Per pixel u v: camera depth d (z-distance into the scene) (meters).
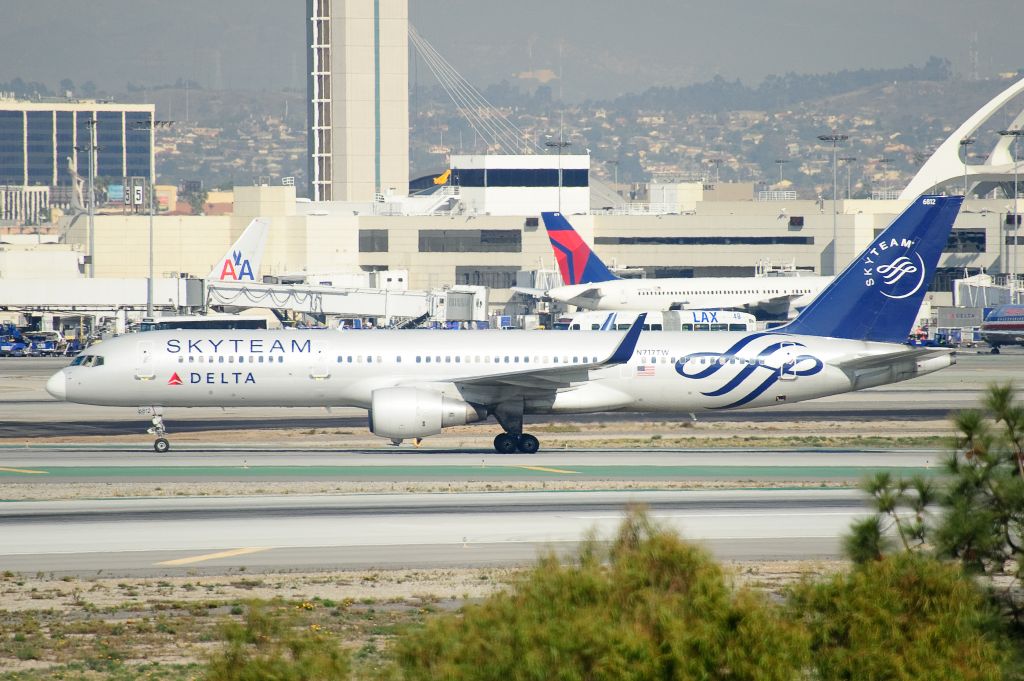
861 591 84.81
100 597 130.62
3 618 122.81
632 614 80.12
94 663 108.50
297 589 133.75
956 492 94.06
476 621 79.88
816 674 83.25
